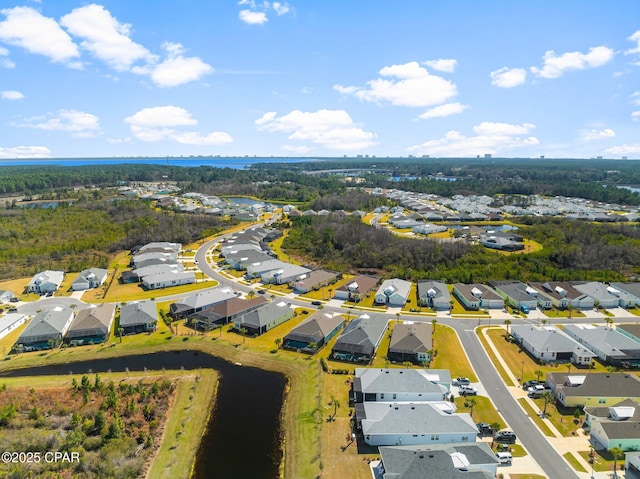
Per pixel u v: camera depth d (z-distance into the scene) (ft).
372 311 334.65
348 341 264.31
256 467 172.96
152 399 216.33
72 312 321.73
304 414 203.10
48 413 203.72
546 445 179.93
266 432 194.49
